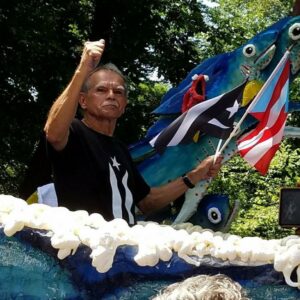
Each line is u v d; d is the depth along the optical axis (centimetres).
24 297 342
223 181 1463
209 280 228
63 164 390
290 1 1898
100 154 399
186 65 1493
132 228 353
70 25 1419
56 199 407
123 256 342
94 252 335
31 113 1280
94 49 378
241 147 554
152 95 1491
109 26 1426
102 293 341
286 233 1387
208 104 552
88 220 348
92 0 1427
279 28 598
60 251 338
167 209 569
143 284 342
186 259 344
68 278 340
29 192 439
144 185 430
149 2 1411
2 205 347
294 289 349
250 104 552
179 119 552
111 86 408
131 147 595
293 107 605
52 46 1244
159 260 343
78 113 569
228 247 348
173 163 588
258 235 1398
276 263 348
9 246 343
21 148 1273
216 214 566
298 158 1464
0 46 1238
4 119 1262
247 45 593
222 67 595
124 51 1418
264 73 591
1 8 1223
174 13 1471
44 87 1288
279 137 550
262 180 1474
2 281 343
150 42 1437
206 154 582
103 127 409
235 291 226
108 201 395
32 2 1249
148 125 1391
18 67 1252
